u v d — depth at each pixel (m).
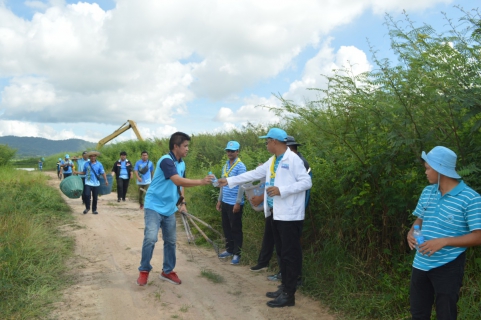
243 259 6.38
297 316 4.30
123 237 8.12
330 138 4.80
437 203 2.90
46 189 14.18
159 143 23.80
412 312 3.07
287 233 4.46
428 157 2.93
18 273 5.09
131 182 17.31
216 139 17.91
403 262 4.60
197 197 10.53
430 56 3.89
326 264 5.29
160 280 5.40
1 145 25.38
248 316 4.30
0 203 9.55
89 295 4.82
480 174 3.81
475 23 3.70
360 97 4.32
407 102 3.97
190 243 7.57
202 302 4.69
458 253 2.81
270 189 4.36
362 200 4.63
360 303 4.32
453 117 3.85
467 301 3.74
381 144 4.50
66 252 6.66
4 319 4.00
